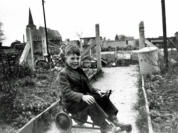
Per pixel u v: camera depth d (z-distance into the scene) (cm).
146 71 1170
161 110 552
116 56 2450
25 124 439
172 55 1338
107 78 1274
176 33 1372
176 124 445
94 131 441
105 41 3575
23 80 904
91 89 404
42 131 471
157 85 845
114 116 379
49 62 1537
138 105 632
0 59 704
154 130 425
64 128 370
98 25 1514
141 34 1407
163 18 1223
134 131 454
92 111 363
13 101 548
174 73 1050
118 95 795
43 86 882
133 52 2453
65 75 383
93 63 1769
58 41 3512
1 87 555
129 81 1103
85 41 2277
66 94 369
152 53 1166
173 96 660
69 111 380
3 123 466
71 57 392
